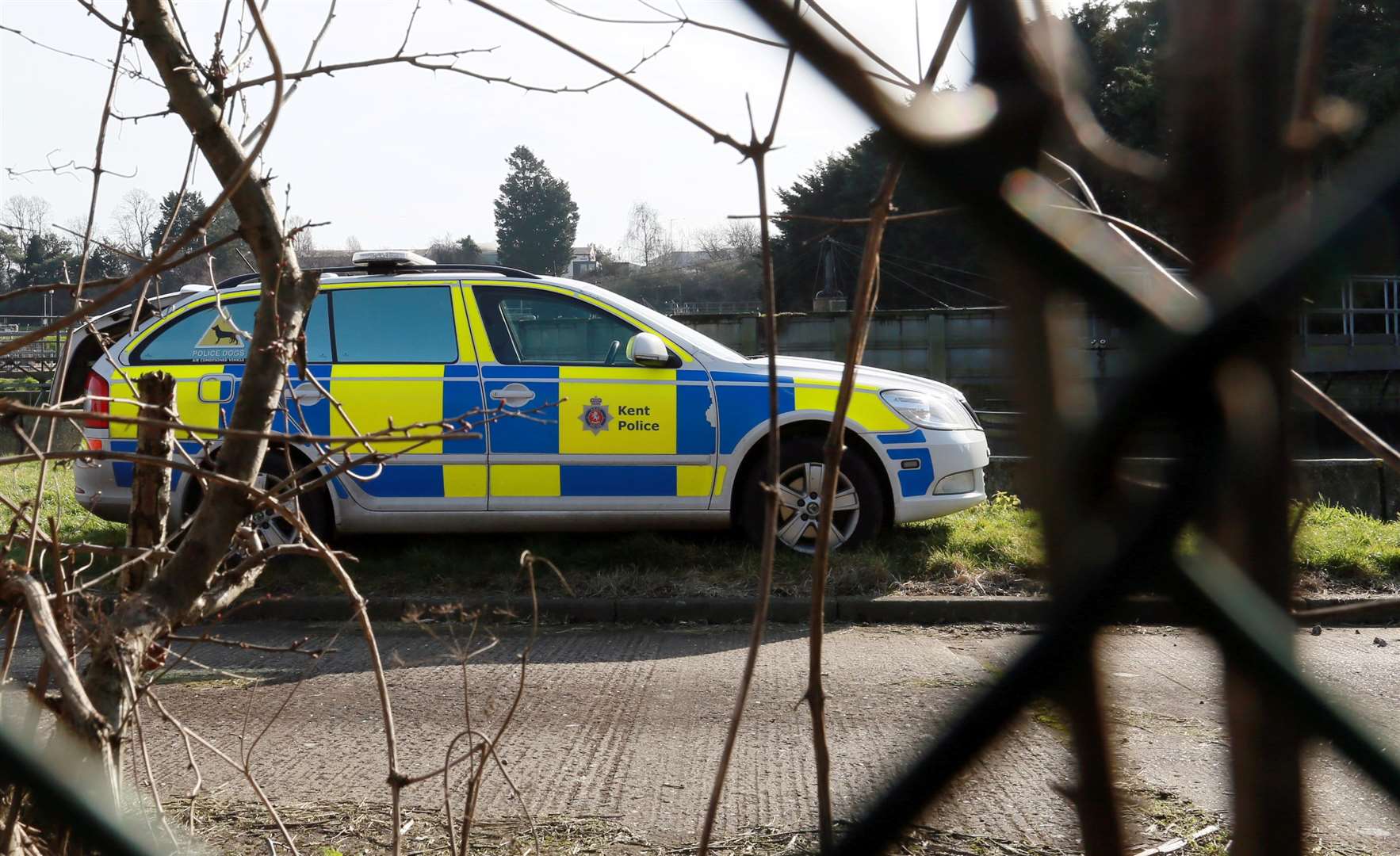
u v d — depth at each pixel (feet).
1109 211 3.11
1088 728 3.23
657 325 22.71
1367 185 2.89
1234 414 3.03
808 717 14.14
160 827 6.78
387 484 21.83
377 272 22.82
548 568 22.24
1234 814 3.27
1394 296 50.52
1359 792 9.62
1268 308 2.94
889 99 3.24
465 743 13.20
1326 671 16.22
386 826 10.37
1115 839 3.22
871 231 3.89
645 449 22.08
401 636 19.26
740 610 20.52
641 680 16.29
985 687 3.58
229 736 13.43
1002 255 3.16
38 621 4.86
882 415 22.45
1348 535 23.44
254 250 6.74
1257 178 2.93
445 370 21.98
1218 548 3.07
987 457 23.35
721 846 9.82
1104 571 3.09
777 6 3.27
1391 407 50.47
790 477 22.40
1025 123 3.11
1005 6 3.11
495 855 9.71
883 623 20.35
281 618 20.66
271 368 6.64
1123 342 3.08
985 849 9.20
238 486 5.95
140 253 7.57
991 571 21.71
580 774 12.07
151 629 6.12
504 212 239.91
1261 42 2.92
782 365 22.93
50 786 4.83
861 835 4.11
